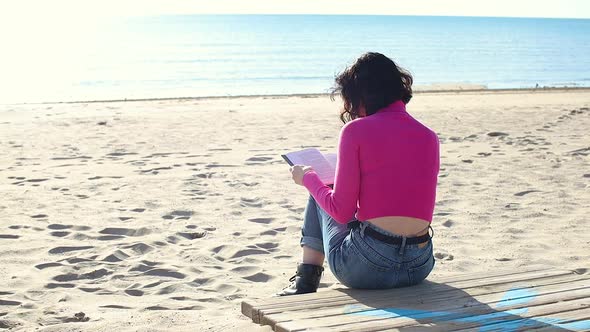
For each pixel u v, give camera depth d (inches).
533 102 757.3
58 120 569.3
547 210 262.5
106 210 260.5
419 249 128.0
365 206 126.2
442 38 4968.0
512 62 2486.5
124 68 1808.6
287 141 452.4
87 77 1529.3
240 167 353.4
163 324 144.9
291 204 272.8
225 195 287.9
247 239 223.0
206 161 372.2
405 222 124.9
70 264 193.9
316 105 730.8
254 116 604.1
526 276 136.9
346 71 130.8
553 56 2952.8
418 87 1093.1
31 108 690.2
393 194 124.5
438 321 110.6
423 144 126.3
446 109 666.8
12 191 296.2
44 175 334.6
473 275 138.4
